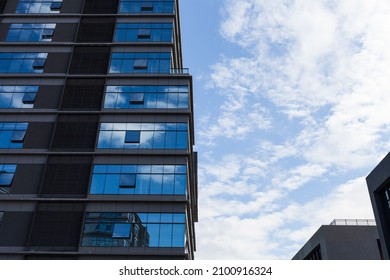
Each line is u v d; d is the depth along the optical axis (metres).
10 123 37.16
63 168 34.56
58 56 42.03
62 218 31.98
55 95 39.12
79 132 36.66
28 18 44.88
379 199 35.56
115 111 37.59
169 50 42.38
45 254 29.88
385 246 33.50
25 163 34.84
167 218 31.69
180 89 39.22
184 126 36.81
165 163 34.66
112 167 34.41
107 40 43.22
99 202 32.62
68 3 46.72
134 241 30.52
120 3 46.28
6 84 39.66
